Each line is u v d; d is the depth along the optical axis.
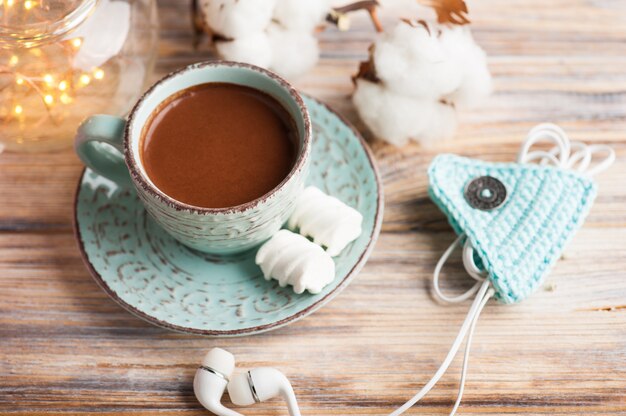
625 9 0.59
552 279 0.49
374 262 0.50
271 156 0.46
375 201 0.49
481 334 0.48
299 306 0.46
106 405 0.46
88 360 0.47
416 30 0.51
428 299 0.49
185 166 0.46
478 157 0.54
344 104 0.56
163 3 0.59
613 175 0.53
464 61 0.51
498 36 0.59
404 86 0.51
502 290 0.47
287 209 0.46
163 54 0.57
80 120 0.50
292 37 0.54
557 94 0.56
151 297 0.47
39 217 0.52
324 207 0.48
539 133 0.51
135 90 0.52
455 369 0.47
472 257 0.48
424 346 0.48
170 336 0.48
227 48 0.53
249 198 0.45
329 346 0.48
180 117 0.47
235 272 0.48
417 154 0.54
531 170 0.50
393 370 0.47
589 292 0.49
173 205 0.43
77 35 0.47
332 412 0.46
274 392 0.45
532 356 0.47
